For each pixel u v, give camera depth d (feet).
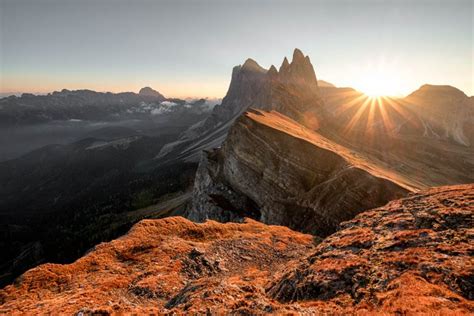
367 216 111.04
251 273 102.06
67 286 90.99
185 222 155.94
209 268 106.11
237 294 64.28
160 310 62.39
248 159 281.74
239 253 123.54
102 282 90.12
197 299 61.67
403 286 50.65
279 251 129.80
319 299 58.75
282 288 70.95
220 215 285.02
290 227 219.00
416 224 85.35
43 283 92.17
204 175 367.86
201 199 336.90
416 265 59.26
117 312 60.34
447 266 55.77
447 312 38.78
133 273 99.40
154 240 129.08
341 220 189.67
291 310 50.37
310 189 234.38
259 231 164.14
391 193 186.91
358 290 56.03
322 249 87.35
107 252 115.55
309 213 213.66
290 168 248.73
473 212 79.97
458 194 104.01
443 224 78.43
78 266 103.76
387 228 88.79
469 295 46.70
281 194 246.27
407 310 41.37
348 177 207.00
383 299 48.52
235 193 298.97
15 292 86.17
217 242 134.62
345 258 73.46
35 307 74.33
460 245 63.93
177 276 96.27
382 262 64.44
